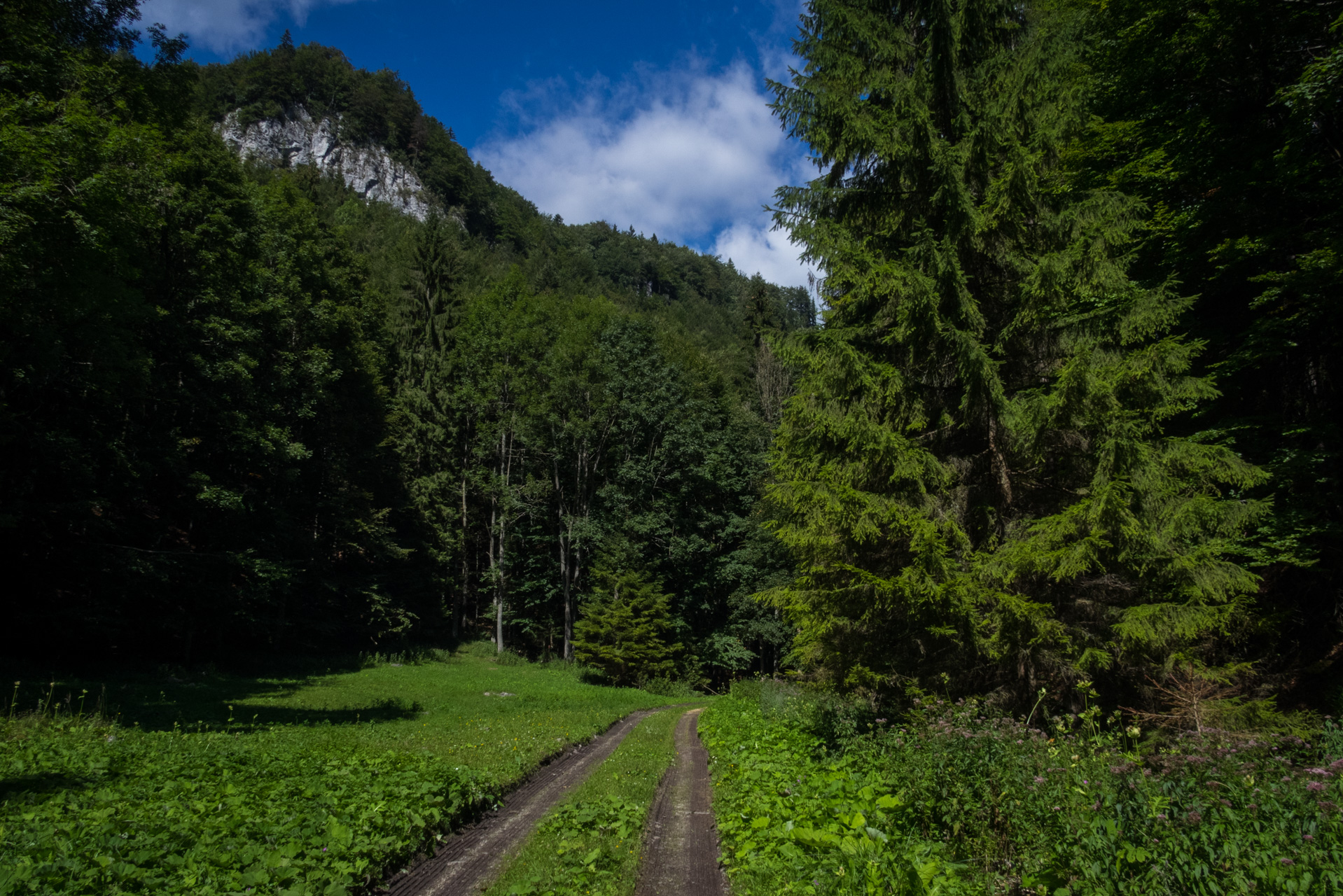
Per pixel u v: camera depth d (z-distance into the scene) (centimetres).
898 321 1016
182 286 2338
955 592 868
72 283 1305
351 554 3509
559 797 928
